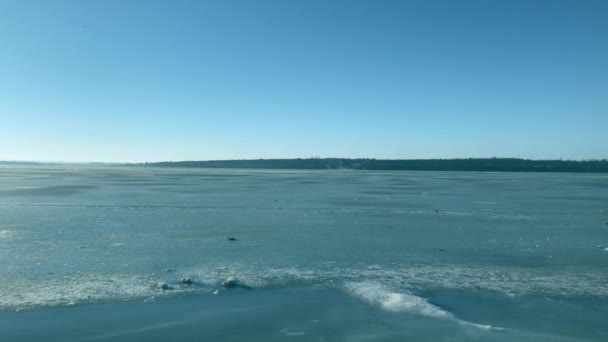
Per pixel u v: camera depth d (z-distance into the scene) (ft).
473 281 39.24
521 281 39.37
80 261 44.50
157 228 64.44
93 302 33.53
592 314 32.24
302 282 38.58
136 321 30.35
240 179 233.76
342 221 72.64
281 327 29.68
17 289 36.04
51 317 30.81
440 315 31.48
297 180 223.92
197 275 40.11
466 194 131.03
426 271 42.14
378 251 50.24
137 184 175.63
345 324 30.14
